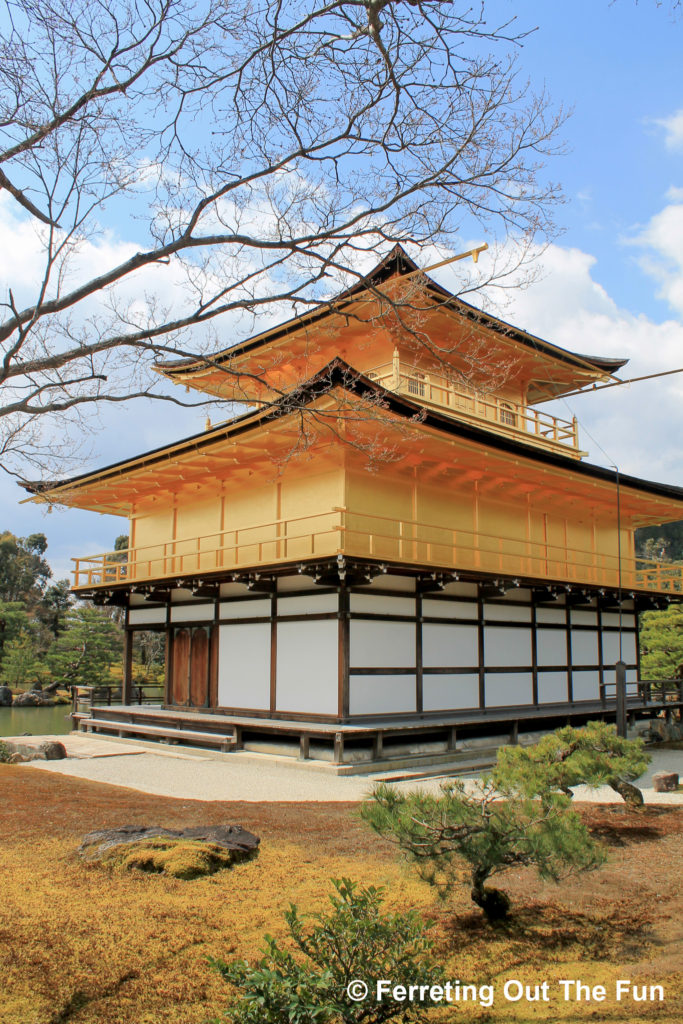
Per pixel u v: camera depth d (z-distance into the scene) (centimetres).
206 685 2394
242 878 870
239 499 2441
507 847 741
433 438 1919
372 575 1858
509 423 2855
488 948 711
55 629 7131
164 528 2775
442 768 1828
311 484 2161
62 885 833
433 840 750
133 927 719
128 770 1769
